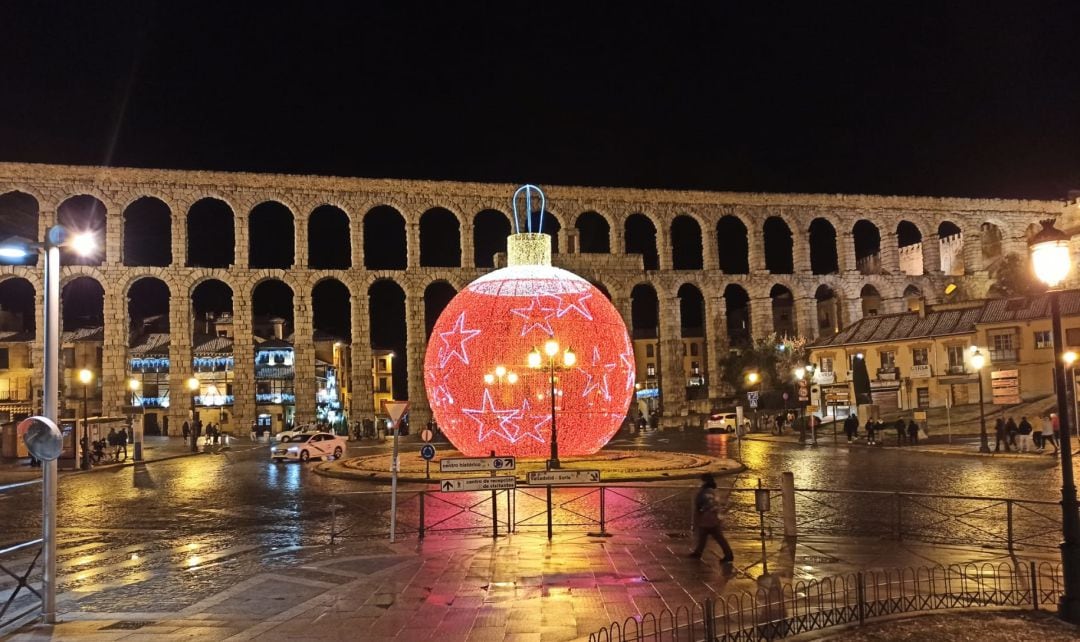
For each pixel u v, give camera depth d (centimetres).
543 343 3416
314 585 1401
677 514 2208
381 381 12400
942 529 1892
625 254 8262
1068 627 1055
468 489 1880
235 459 4916
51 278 1289
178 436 7150
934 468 3381
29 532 2173
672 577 1418
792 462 3825
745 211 8881
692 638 1008
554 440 3203
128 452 5428
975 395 6322
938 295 9138
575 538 1834
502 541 1811
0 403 8288
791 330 12656
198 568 1592
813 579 1387
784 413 7038
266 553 1744
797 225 9000
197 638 1091
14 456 4753
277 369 9638
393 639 1075
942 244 10531
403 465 3641
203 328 10288
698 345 12481
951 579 1366
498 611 1206
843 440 5547
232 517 2356
